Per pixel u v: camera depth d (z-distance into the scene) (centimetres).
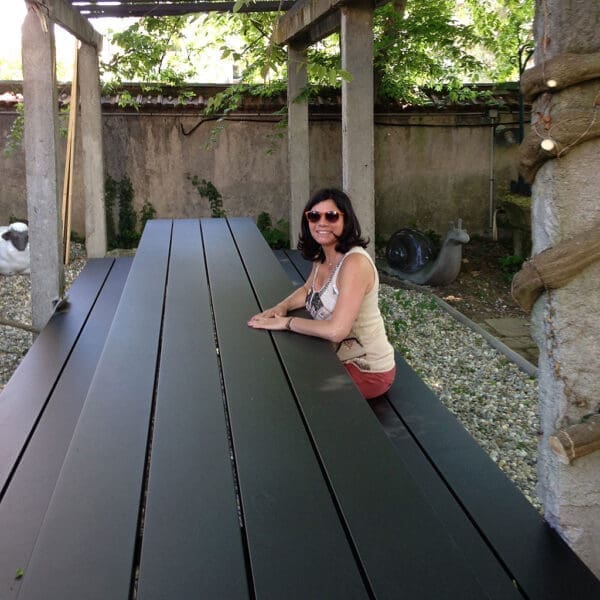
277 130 1027
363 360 300
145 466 186
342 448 193
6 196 997
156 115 1009
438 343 651
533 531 207
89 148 787
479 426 460
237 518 160
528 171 199
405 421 288
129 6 692
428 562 145
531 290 199
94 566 142
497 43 1000
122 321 314
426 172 1058
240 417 213
